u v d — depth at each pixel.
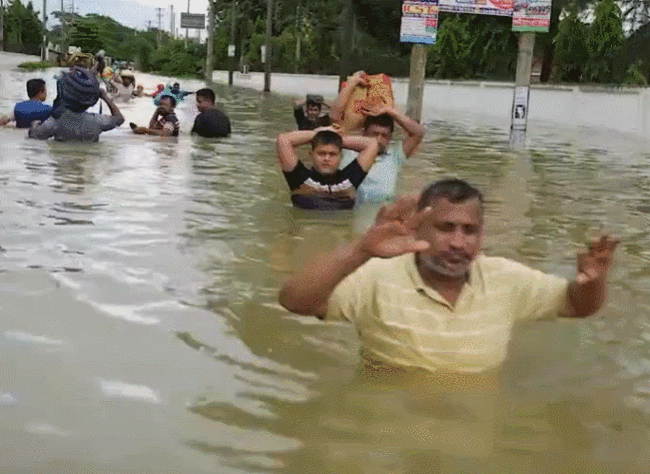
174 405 3.03
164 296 4.33
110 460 2.61
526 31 17.75
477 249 3.34
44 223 5.87
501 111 25.23
